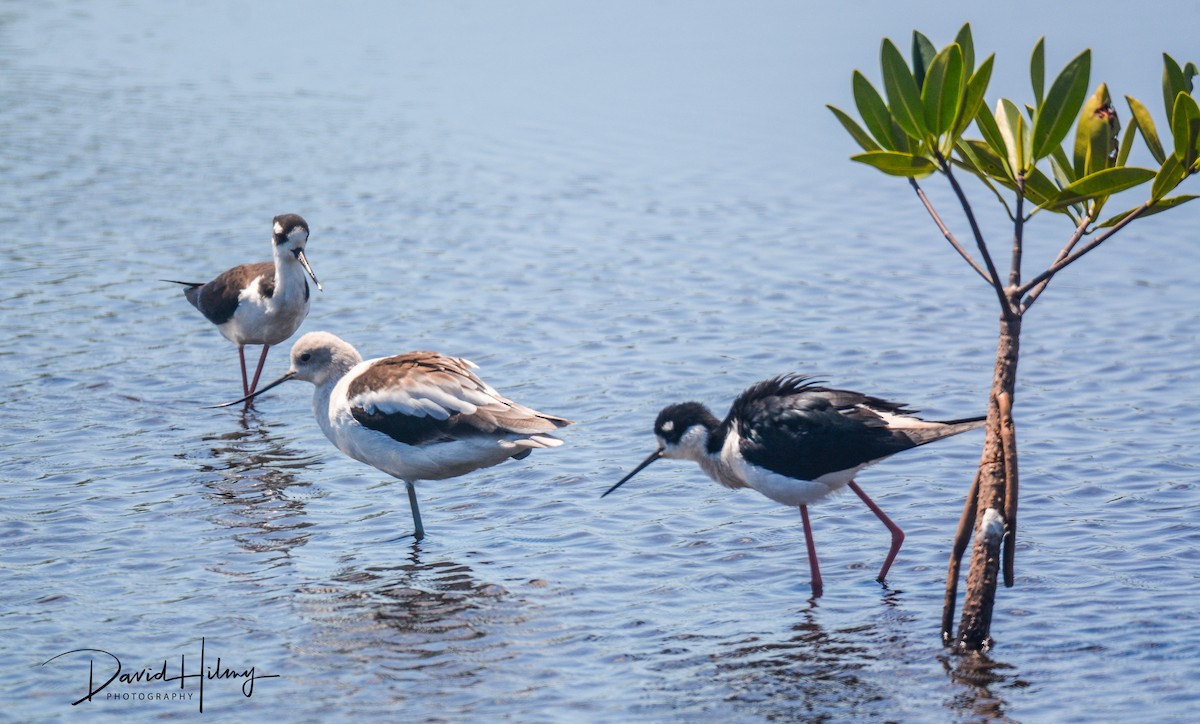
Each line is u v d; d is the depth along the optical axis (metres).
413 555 11.70
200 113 30.67
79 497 12.81
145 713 9.07
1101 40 33.12
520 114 30.55
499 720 8.95
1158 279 20.41
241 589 10.98
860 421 10.75
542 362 16.86
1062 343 17.55
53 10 42.97
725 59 34.59
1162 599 10.52
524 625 10.38
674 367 16.66
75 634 10.16
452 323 18.33
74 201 24.06
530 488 13.30
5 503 12.61
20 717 8.99
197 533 12.10
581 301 19.36
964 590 10.94
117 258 21.11
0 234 22.09
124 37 39.00
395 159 27.23
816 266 21.17
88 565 11.38
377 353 17.02
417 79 33.69
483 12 41.53
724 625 10.38
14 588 10.91
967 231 23.28
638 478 13.54
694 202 24.75
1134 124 9.95
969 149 9.92
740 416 11.22
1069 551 11.50
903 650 9.92
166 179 25.56
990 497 9.72
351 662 9.78
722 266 21.14
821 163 27.30
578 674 9.59
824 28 37.28
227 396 16.06
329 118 30.34
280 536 12.09
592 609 10.65
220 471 13.62
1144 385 15.84
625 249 22.02
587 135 28.98
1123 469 13.28
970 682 9.40
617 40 37.09
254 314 15.87
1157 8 36.84
